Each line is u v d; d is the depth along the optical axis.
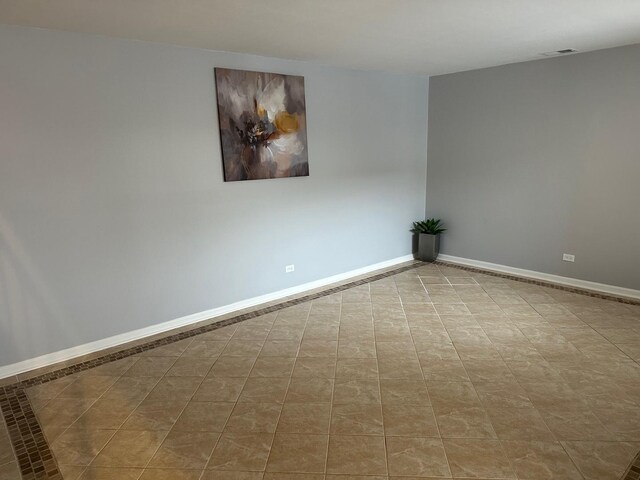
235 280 4.37
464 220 5.80
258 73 4.20
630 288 4.46
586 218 4.66
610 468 2.13
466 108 5.51
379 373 3.08
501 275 5.34
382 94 5.39
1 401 2.85
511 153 5.16
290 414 2.62
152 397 2.85
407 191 5.95
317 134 4.82
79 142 3.30
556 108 4.71
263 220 4.50
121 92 3.44
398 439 2.37
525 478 2.08
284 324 4.02
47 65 3.10
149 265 3.78
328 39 3.60
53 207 3.24
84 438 2.46
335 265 5.28
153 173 3.69
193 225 4.00
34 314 3.26
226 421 2.57
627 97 4.20
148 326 3.84
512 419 2.52
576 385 2.86
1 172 3.02
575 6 2.88
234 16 2.91
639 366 3.08
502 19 3.13
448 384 2.91
